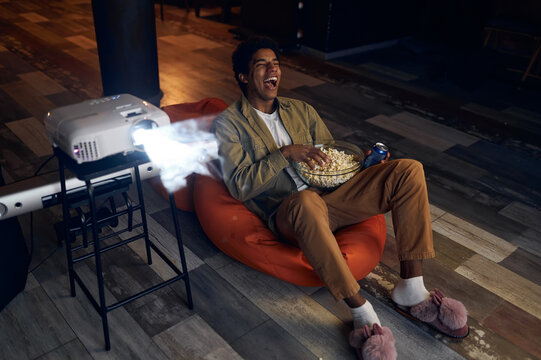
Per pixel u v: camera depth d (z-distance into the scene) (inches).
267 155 71.1
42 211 88.7
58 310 66.9
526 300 71.7
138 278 73.1
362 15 191.3
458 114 141.9
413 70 179.8
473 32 201.0
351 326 65.7
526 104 151.6
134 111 55.1
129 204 69.7
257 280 73.5
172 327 64.5
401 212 62.7
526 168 112.6
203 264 76.6
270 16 200.1
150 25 134.3
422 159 114.5
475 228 89.0
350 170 68.3
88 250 78.7
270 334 64.0
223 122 69.8
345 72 174.9
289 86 158.2
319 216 58.9
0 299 64.8
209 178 80.2
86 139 50.0
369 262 68.1
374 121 134.7
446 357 61.1
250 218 72.6
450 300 63.1
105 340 60.4
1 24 218.1
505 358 61.4
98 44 133.4
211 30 221.3
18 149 110.8
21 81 154.1
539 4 160.6
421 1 211.3
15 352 60.3
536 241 86.1
